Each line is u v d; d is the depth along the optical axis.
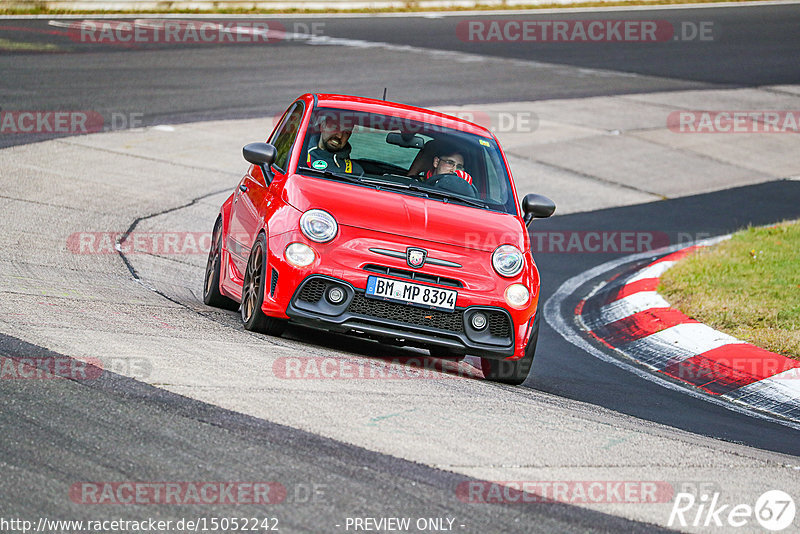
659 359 29.58
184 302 28.00
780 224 47.72
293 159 25.27
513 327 23.16
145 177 46.53
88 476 13.79
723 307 32.94
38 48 73.12
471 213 24.61
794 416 24.84
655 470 17.22
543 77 83.94
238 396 17.78
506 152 61.44
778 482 17.59
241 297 25.14
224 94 65.75
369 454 15.80
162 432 15.58
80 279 27.95
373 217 23.09
